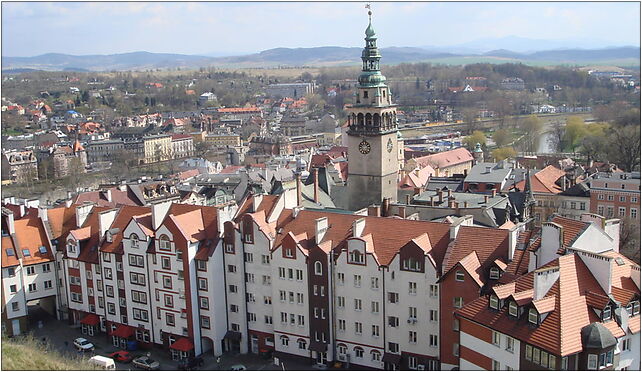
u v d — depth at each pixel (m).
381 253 119.19
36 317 154.38
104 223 145.38
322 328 124.88
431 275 112.56
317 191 171.88
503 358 86.25
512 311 85.88
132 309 140.88
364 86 169.38
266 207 137.12
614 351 80.31
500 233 109.88
